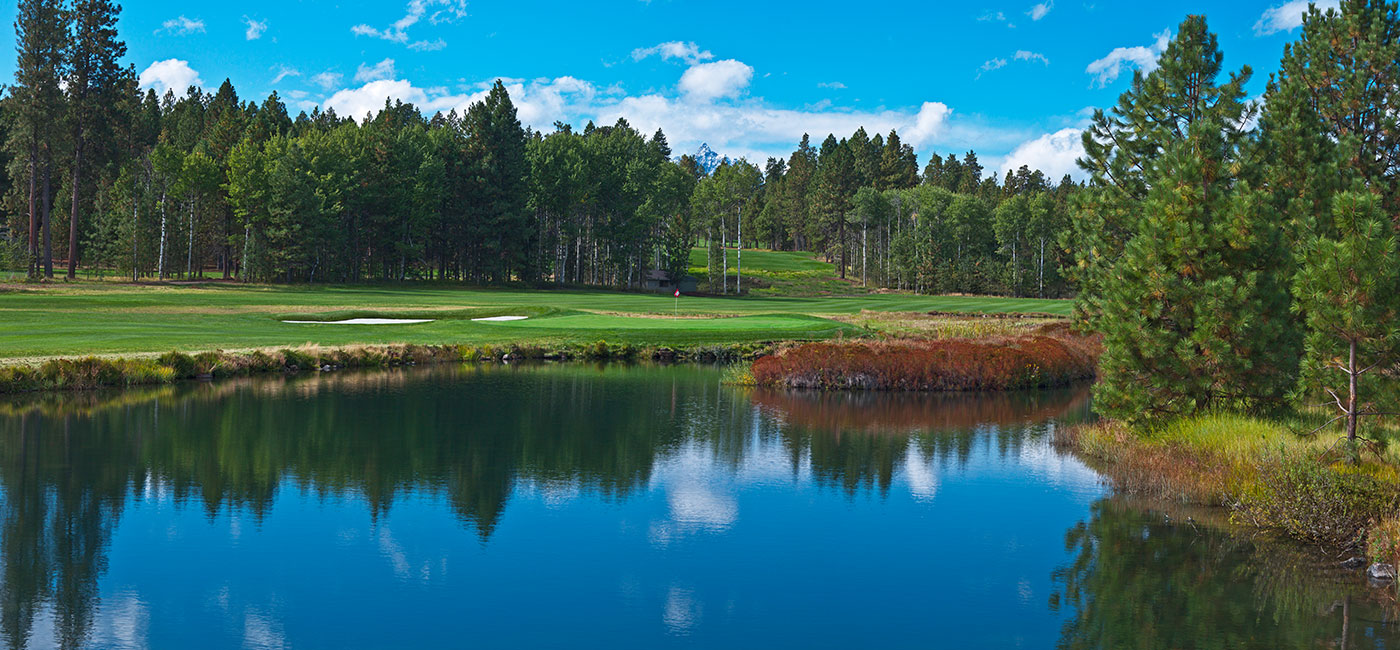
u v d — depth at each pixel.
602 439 19.27
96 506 13.02
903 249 123.50
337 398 24.89
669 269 113.94
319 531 12.00
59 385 25.84
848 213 132.00
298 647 8.23
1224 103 20.39
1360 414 13.45
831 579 10.43
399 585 9.97
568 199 105.38
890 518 13.12
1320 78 22.55
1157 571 10.84
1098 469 16.80
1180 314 17.12
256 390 26.36
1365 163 21.45
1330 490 12.14
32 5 71.94
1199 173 17.14
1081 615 9.33
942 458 17.75
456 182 95.00
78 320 42.09
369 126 99.50
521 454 17.42
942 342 33.06
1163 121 21.55
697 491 14.63
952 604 9.66
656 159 135.25
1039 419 23.20
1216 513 13.70
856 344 32.19
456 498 13.85
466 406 23.77
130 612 9.06
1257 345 16.22
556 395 26.36
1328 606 9.63
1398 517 11.33
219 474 15.20
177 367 28.81
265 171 83.75
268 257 80.31
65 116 72.69
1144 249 17.05
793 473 16.16
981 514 13.43
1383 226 12.80
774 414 23.52
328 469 15.75
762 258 147.75
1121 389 17.66
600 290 98.56
